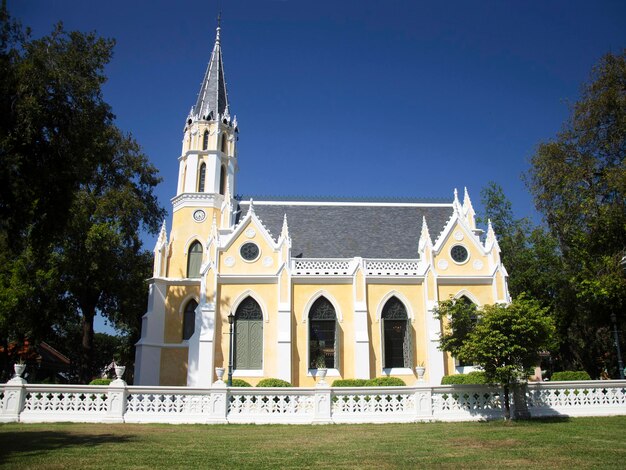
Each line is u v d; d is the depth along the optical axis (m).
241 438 17.53
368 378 34.94
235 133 48.25
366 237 42.16
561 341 44.00
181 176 45.94
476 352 22.77
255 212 43.97
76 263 41.78
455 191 43.88
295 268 37.69
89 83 24.53
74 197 23.56
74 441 16.19
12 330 44.66
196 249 43.38
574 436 17.70
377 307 37.00
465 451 14.79
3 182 19.70
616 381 24.89
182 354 40.69
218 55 51.06
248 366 35.59
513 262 50.88
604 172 33.06
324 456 13.90
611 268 30.98
